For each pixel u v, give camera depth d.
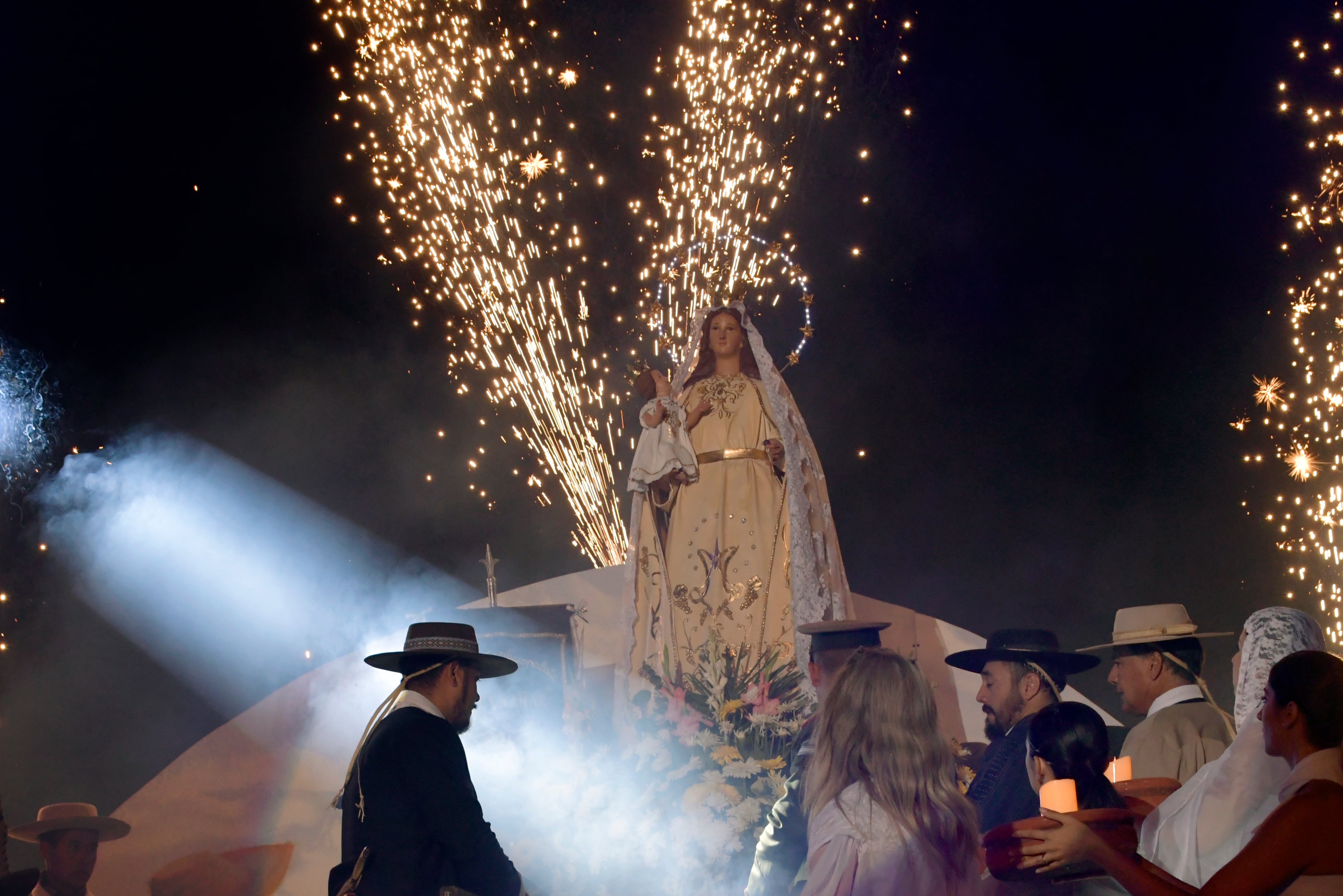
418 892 3.96
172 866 6.02
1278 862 2.97
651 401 7.13
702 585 6.75
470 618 6.69
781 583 6.72
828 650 4.77
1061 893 3.43
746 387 7.14
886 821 3.16
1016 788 3.99
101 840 5.94
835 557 6.86
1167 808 3.87
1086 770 3.40
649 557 6.97
